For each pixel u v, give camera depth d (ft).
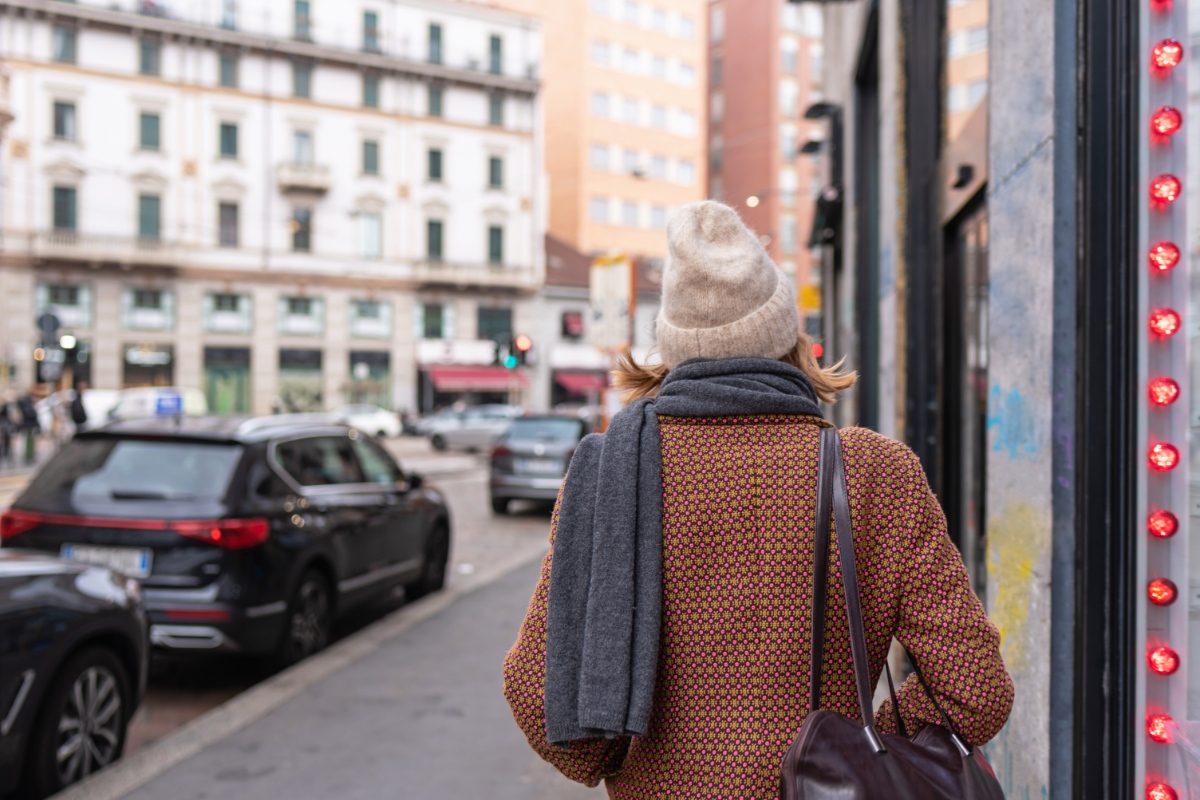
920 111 16.52
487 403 148.56
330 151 137.28
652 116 186.09
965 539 13.88
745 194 191.01
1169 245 6.83
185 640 16.65
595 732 4.28
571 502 4.71
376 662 18.08
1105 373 7.27
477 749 13.46
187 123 128.57
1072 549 7.49
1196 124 6.60
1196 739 6.59
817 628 4.31
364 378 139.33
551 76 182.19
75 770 12.59
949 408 15.10
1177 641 6.81
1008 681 4.26
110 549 16.94
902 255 17.03
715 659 4.40
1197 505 6.64
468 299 146.61
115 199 124.67
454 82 144.87
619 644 4.31
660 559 4.46
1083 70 7.44
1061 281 7.55
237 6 131.64
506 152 149.59
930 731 4.34
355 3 138.92
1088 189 7.37
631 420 4.78
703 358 4.89
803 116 36.96
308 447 20.62
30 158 119.75
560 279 157.28
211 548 16.87
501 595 24.53
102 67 123.65
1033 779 7.93
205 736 14.02
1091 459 7.29
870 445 4.62
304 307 136.05
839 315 40.14
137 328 126.11
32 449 76.33
